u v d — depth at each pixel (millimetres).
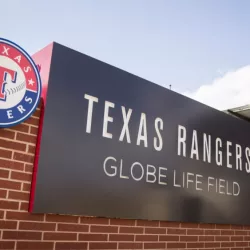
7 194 2984
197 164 4766
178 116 4645
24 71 3158
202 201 4727
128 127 4000
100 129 3723
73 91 3557
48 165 3227
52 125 3320
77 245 3363
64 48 3568
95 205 3529
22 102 3104
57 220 3268
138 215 3891
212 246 4836
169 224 4285
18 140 3131
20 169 3104
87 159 3545
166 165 4328
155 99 4383
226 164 5277
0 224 2906
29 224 3076
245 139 5770
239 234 5355
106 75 3904
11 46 3111
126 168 3881
